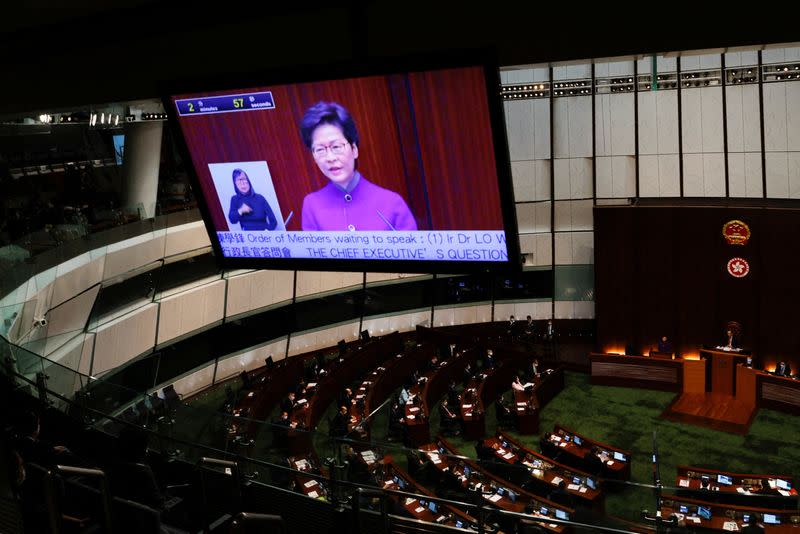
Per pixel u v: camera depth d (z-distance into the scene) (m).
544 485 12.27
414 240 5.93
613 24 5.41
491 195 5.52
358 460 7.93
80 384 8.30
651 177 21.27
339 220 6.13
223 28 6.91
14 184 18.69
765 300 17.67
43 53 7.78
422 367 19.61
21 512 5.39
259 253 6.62
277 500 6.58
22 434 6.93
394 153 5.67
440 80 5.26
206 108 6.17
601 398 17.78
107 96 7.71
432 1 5.88
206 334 18.83
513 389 16.97
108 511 5.14
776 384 16.53
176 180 21.27
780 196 20.12
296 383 18.56
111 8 6.80
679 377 17.88
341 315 21.47
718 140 20.52
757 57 19.81
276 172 6.20
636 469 14.30
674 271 18.58
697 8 5.17
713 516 10.95
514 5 5.62
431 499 6.04
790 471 14.01
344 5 6.25
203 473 6.01
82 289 14.91
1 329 11.16
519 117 21.89
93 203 19.73
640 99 21.03
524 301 22.25
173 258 18.19
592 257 21.84
